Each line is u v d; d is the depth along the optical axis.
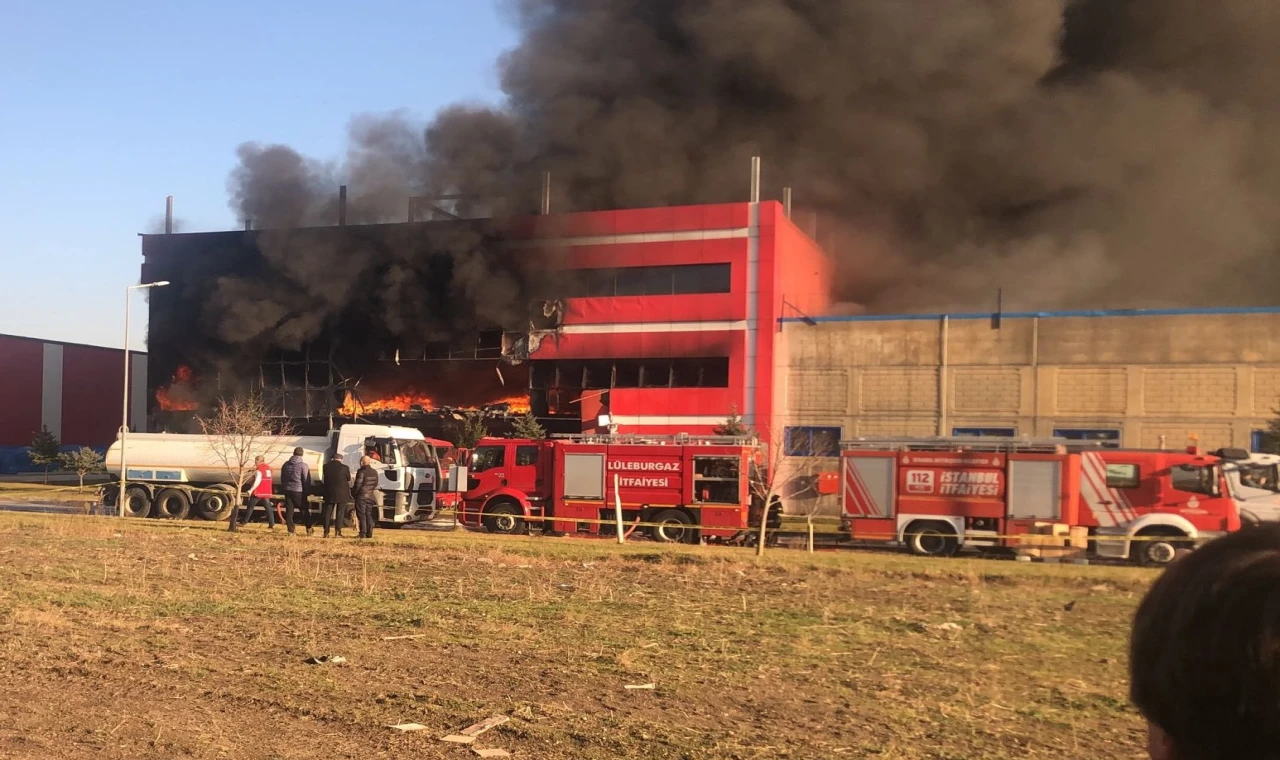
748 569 12.85
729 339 33.12
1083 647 7.66
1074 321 29.62
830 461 31.14
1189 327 28.48
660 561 13.59
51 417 55.62
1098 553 17.12
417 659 6.73
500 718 5.20
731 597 10.23
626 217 34.84
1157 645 1.12
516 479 21.05
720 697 5.86
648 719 5.30
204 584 10.30
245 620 8.14
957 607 9.85
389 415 38.12
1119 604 10.16
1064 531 17.09
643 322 34.28
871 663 6.91
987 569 13.02
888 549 19.09
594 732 5.01
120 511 23.84
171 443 25.08
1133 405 28.81
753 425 32.38
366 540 15.66
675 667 6.64
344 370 39.81
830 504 29.89
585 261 35.16
